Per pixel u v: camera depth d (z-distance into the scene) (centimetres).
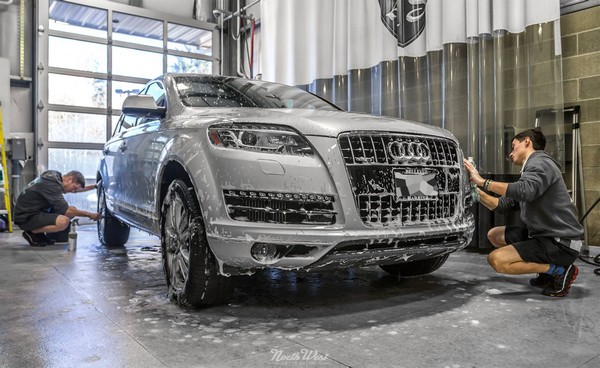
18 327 186
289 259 185
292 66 584
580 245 235
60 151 659
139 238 478
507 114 383
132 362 150
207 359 153
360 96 499
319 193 186
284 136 193
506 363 149
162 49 739
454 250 230
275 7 614
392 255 200
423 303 223
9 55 632
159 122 267
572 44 375
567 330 183
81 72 672
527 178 234
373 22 488
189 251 203
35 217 407
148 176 262
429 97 435
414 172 209
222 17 780
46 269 307
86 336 175
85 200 680
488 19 388
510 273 243
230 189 188
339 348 163
